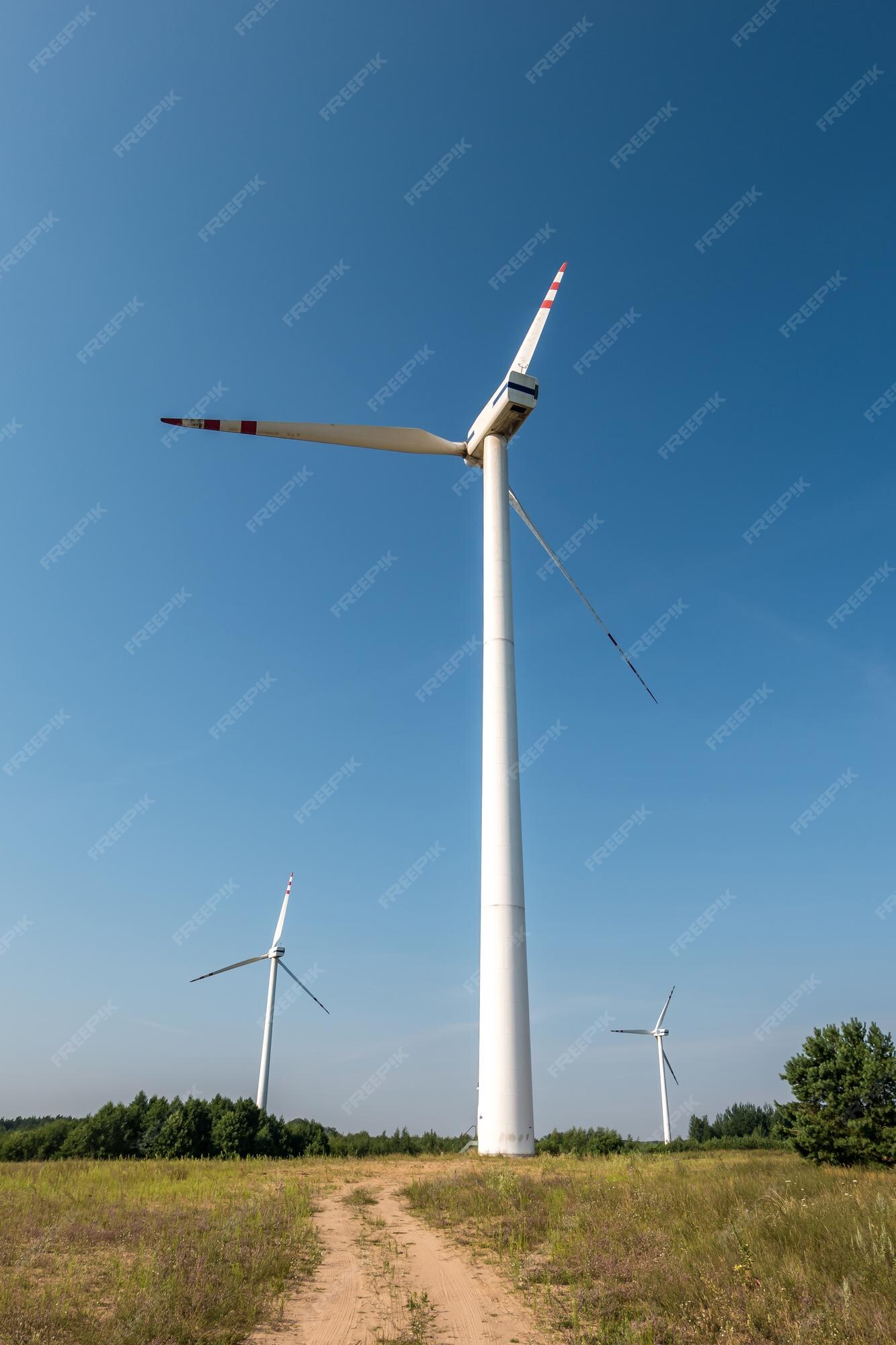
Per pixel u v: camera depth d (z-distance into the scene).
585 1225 16.05
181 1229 15.24
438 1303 11.41
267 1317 10.57
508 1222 17.20
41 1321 9.63
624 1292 11.79
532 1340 9.87
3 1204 17.78
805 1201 16.80
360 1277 12.84
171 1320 9.80
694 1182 21.48
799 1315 10.14
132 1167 28.55
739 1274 11.68
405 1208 20.03
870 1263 11.69
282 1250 14.05
